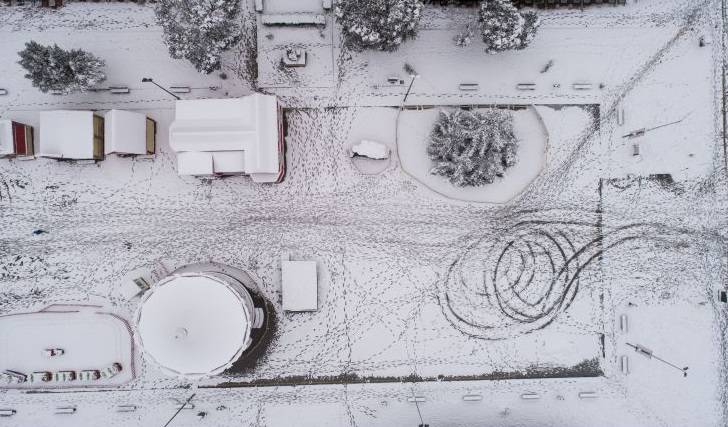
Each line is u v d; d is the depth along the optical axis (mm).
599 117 22641
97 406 22547
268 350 22688
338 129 22484
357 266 22625
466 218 22703
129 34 22219
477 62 22500
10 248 22328
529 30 20438
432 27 22406
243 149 20016
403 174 22531
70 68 20422
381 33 19969
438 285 22719
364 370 22766
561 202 22719
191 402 22625
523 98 22562
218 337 19172
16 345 22406
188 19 19328
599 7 22500
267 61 22391
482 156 20922
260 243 22578
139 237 22438
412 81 22328
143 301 19203
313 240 22609
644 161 22719
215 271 21859
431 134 21938
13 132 20625
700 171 22734
